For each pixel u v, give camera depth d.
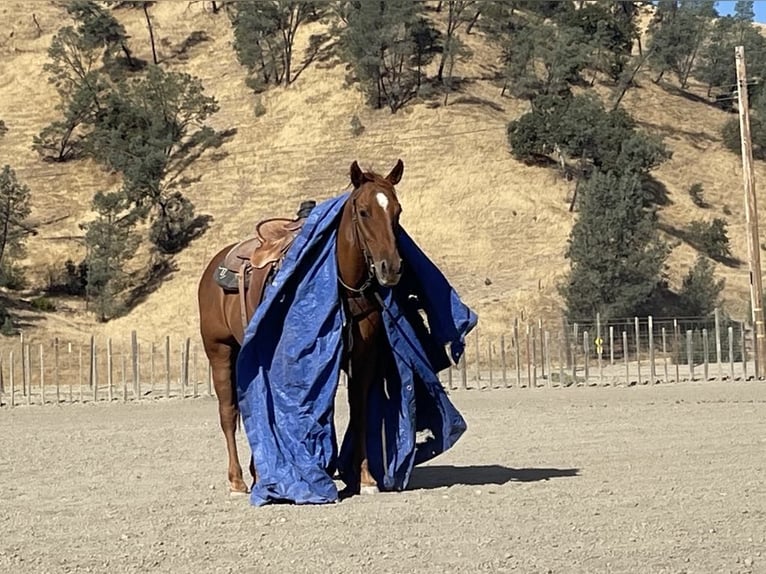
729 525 9.99
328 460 11.81
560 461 15.09
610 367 40.50
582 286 50.16
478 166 69.75
